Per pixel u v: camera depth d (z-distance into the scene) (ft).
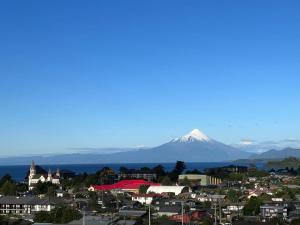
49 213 347.97
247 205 396.16
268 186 625.41
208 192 557.33
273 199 458.91
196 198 497.87
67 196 523.29
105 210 403.13
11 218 365.81
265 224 325.21
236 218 357.20
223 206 425.69
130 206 427.33
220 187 629.10
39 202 435.94
